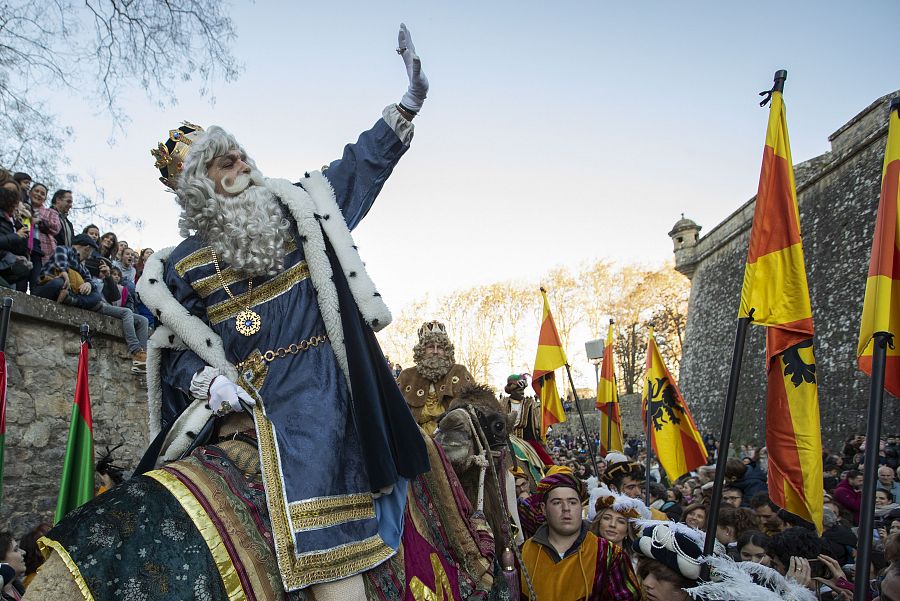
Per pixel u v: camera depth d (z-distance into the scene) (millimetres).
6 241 7188
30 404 7324
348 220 2496
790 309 4695
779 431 4789
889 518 7555
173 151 2477
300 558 1936
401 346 60375
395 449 2387
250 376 2252
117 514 1806
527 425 7605
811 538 4633
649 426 9008
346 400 2320
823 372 22250
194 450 2137
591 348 14703
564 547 4266
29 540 5211
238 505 1963
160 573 1762
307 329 2326
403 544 2383
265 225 2283
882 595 3514
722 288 32406
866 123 21625
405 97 2559
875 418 3430
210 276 2342
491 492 3615
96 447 8438
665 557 3297
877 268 3799
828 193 23484
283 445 2109
